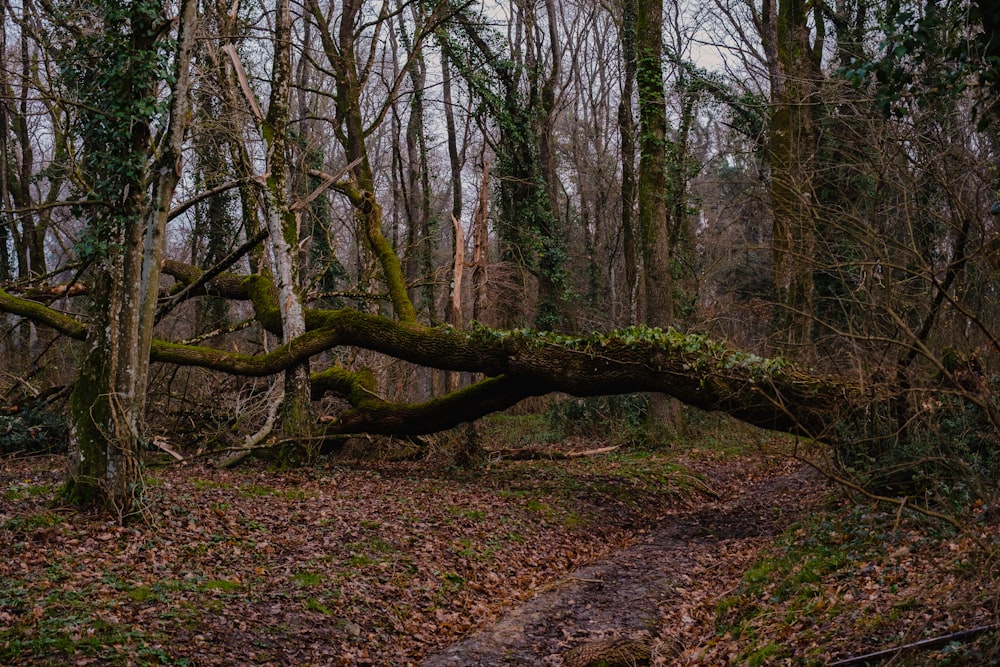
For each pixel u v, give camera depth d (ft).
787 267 56.03
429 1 78.28
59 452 54.54
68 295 63.16
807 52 67.97
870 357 26.99
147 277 33.96
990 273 24.23
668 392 44.21
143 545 30.45
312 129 95.66
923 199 28.37
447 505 42.96
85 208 35.70
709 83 90.27
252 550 32.27
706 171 118.21
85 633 22.50
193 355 53.16
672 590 32.96
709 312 65.36
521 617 29.76
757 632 25.22
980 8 21.68
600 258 122.01
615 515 46.09
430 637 27.99
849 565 27.53
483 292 78.02
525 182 90.22
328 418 58.54
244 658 23.52
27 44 79.71
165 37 33.50
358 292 67.41
